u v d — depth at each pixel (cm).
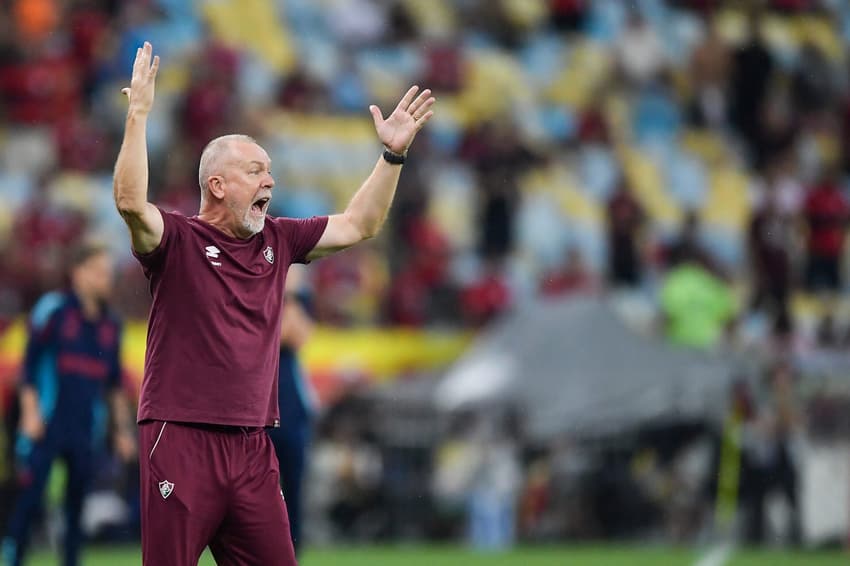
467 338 6078
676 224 8494
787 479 5400
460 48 9394
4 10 8319
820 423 5456
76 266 3706
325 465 5506
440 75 9025
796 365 5462
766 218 6969
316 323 6475
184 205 7144
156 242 2084
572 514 5406
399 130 2333
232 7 9088
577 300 5575
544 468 5406
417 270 6850
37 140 7844
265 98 8550
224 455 2106
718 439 5381
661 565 4588
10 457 4762
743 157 9150
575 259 7006
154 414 2097
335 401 5569
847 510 5409
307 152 8175
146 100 2062
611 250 7281
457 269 7369
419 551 5184
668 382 5303
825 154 9294
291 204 7950
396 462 5497
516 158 8169
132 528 5094
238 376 2111
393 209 7319
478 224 7638
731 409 5353
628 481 5375
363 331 6306
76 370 3675
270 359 2162
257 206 2175
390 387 5534
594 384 5294
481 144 8200
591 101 9319
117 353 3775
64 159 7550
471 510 5441
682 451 5409
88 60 8294
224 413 2098
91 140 7644
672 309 6312
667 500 5403
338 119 8569
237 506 2120
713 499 5400
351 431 5531
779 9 10275
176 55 8519
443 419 5459
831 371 5497
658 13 10100
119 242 6962
